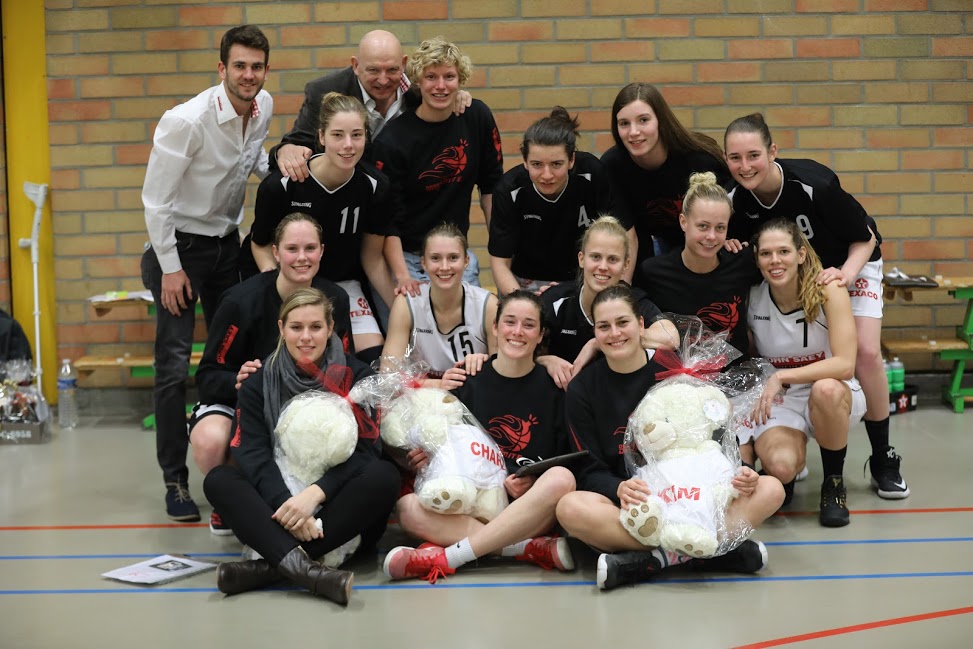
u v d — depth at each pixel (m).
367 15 5.62
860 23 5.64
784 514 3.91
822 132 5.71
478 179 4.52
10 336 5.29
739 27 5.63
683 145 4.11
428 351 3.85
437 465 3.31
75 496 4.29
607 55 5.64
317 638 2.78
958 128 5.72
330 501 3.19
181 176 3.99
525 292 3.52
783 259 3.69
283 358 3.35
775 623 2.84
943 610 2.92
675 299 3.86
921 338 5.79
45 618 2.96
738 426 3.48
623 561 3.12
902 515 3.86
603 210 4.14
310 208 3.84
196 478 4.61
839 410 3.66
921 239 5.79
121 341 5.84
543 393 3.57
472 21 5.63
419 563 3.23
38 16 5.64
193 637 2.80
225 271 4.31
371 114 4.35
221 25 5.62
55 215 5.77
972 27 5.66
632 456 3.30
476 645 2.72
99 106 5.69
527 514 3.25
